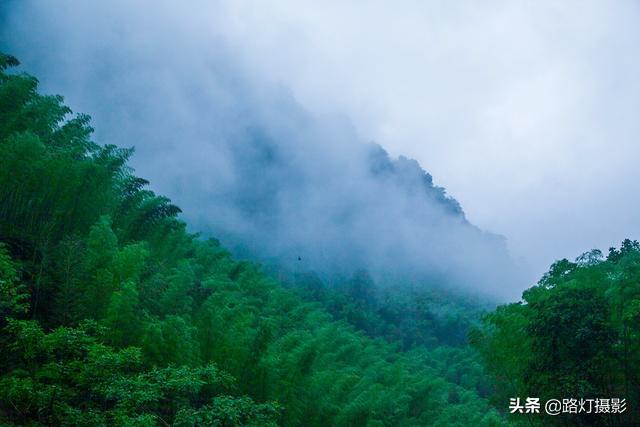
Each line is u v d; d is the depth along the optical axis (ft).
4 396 32.48
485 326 60.54
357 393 83.41
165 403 43.45
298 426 60.70
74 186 56.59
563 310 46.21
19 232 53.88
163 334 45.98
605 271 52.85
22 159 52.60
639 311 42.78
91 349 31.96
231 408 32.32
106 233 52.37
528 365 49.26
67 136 69.72
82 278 49.60
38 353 33.86
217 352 53.47
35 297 47.37
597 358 43.70
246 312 70.69
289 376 59.41
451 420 111.55
